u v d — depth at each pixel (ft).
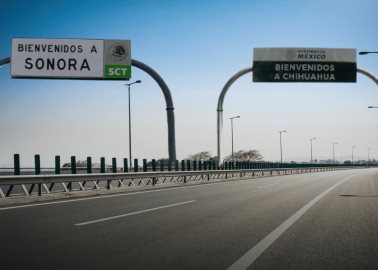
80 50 90.22
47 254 20.06
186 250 21.15
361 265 18.38
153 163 91.66
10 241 23.12
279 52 96.63
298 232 26.63
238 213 35.96
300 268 17.84
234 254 20.33
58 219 31.65
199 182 92.22
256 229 27.68
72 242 22.95
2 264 18.12
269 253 20.61
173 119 95.55
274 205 42.65
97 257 19.53
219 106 107.14
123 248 21.52
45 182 47.42
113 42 91.15
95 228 27.63
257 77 96.73
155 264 18.33
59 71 89.40
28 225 28.68
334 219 32.55
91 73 90.22
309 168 236.84
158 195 55.47
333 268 17.89
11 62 88.43
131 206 41.06
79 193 53.01
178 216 33.81
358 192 61.05
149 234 25.58
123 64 91.15
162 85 93.76
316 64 95.76
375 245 22.67
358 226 29.14
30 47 88.99
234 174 122.31
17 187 70.13
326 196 53.98
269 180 104.88
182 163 103.24
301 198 50.96
